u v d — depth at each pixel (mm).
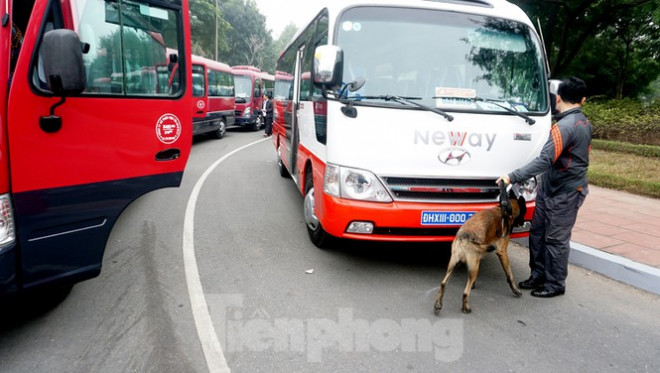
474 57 4273
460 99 4105
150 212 6434
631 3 14648
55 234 3051
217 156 12539
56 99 2916
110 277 4145
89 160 3191
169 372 2748
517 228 4207
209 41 38906
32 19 2758
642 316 3699
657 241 5164
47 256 3016
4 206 2707
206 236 5398
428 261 4758
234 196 7562
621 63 20375
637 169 9383
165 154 3775
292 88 7230
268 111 16750
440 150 3930
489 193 4109
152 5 3617
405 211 3865
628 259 4523
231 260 4633
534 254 4102
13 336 3137
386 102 3941
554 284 3963
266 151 13977
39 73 2840
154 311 3510
